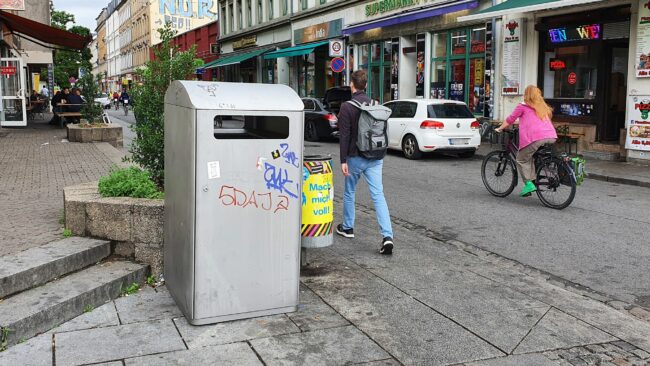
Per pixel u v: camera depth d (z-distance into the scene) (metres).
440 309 4.72
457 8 18.66
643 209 8.82
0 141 16.92
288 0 32.34
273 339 4.10
